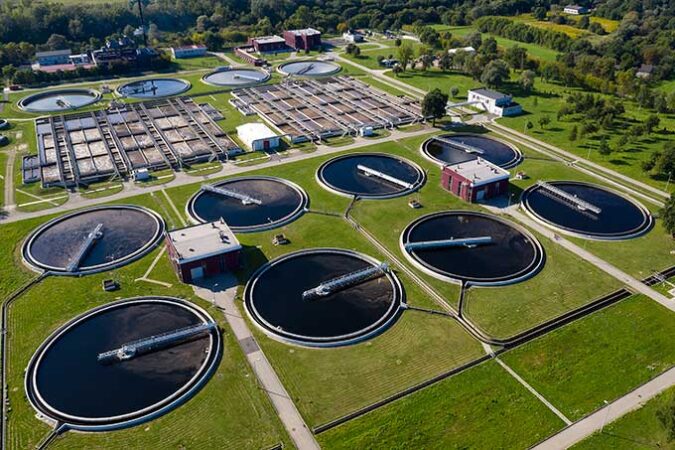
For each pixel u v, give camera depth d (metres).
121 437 52.53
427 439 51.88
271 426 53.34
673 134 119.00
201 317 67.25
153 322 67.00
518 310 68.62
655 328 65.75
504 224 87.75
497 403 55.75
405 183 98.75
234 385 57.94
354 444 51.38
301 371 59.69
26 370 60.12
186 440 52.12
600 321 66.81
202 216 89.56
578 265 77.25
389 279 74.56
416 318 67.50
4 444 51.88
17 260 78.88
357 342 63.72
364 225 87.06
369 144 117.25
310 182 100.50
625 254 79.62
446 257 79.31
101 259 78.94
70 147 115.44
